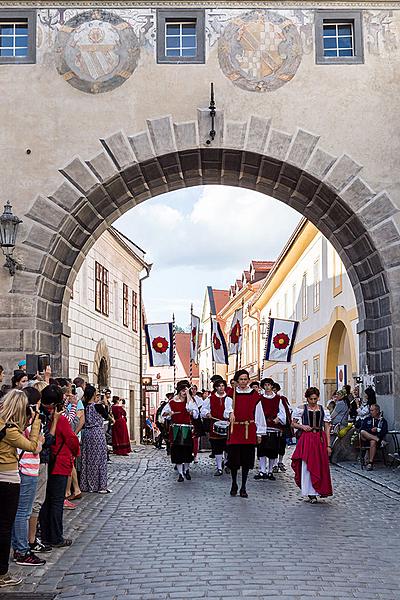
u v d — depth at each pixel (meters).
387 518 11.05
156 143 17.48
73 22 17.69
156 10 17.72
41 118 17.52
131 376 36.44
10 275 16.94
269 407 16.08
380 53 17.75
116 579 7.61
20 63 17.59
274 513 11.48
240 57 17.64
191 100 17.58
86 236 18.56
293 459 12.86
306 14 17.78
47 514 9.25
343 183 17.48
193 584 7.28
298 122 17.58
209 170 18.80
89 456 14.30
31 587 7.44
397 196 17.44
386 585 7.21
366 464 17.80
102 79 17.58
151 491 14.45
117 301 32.81
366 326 18.58
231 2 17.77
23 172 17.39
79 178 17.39
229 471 17.81
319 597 6.76
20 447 7.52
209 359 72.50
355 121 17.59
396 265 17.30
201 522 10.75
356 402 19.02
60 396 9.15
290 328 24.44
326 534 9.74
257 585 7.18
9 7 17.66
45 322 17.44
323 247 29.72
